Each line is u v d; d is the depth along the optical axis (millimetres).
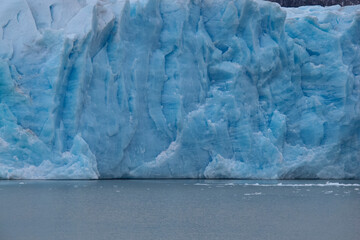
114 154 82312
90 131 80250
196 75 90250
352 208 52438
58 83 77812
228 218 46156
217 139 89000
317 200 58469
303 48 98188
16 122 76062
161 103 87875
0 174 74375
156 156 85875
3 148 74938
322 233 40125
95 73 81875
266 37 96125
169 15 90125
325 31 99312
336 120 95500
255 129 92875
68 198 56688
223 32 93188
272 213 49031
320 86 97750
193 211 49688
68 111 78938
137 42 86875
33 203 52719
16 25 81000
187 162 87062
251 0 93688
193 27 91750
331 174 95188
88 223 42844
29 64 79500
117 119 82562
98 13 83125
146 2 87312
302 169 93250
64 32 78812
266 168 91000
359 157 97500
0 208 49531
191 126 87188
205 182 80125
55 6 83562
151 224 42969
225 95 90500
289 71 96625
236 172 88812
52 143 77250
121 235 38750
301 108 96938
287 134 95188
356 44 100500
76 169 76438
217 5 93875
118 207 51344
